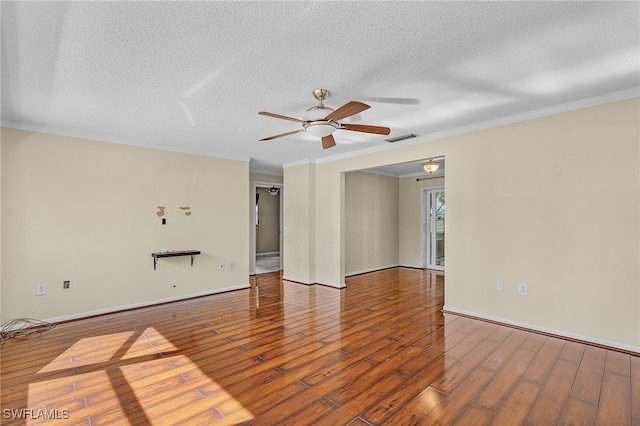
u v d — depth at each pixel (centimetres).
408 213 803
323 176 594
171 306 453
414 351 295
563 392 225
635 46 215
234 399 220
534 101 314
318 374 253
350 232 698
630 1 171
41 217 376
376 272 730
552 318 332
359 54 223
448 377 246
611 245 299
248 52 219
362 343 315
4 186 355
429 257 775
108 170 424
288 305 455
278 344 314
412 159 452
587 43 212
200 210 510
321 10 176
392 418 198
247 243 568
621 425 191
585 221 313
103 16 179
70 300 393
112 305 423
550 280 333
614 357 279
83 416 201
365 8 174
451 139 409
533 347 301
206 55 222
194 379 247
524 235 350
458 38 205
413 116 355
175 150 486
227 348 305
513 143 357
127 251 438
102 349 304
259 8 174
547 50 220
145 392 229
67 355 290
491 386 234
